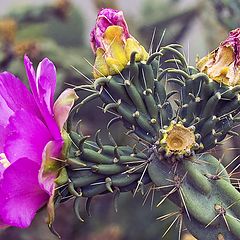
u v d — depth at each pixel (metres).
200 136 0.39
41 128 0.37
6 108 0.39
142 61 0.39
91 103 0.86
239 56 0.39
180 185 0.38
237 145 0.62
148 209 0.83
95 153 0.38
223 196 0.39
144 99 0.39
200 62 0.40
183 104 0.39
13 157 0.36
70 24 0.96
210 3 0.69
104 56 0.39
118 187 0.39
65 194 0.39
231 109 0.39
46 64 0.37
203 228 0.39
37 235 0.80
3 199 0.36
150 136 0.39
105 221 0.85
